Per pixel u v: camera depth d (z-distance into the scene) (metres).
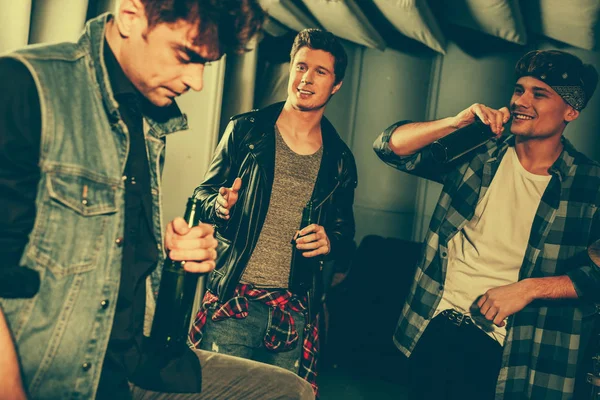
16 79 0.99
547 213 2.10
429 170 2.32
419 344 2.20
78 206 1.07
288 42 3.98
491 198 2.17
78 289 1.08
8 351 0.91
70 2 2.14
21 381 0.93
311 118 2.32
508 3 3.35
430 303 2.20
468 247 2.17
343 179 2.42
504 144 2.23
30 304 1.04
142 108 1.27
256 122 2.32
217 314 2.18
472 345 2.11
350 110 4.65
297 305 2.26
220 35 1.11
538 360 2.11
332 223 2.43
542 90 2.08
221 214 2.02
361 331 3.88
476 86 4.48
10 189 0.96
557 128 2.10
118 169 1.13
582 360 2.33
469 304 2.13
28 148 0.99
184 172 3.08
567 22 3.59
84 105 1.09
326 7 3.56
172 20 1.04
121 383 1.22
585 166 2.12
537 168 2.16
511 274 2.12
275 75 3.92
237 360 1.48
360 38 4.09
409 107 4.61
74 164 1.06
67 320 1.07
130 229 1.21
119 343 1.19
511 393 2.12
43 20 2.11
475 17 3.79
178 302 1.31
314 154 2.34
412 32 4.00
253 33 1.14
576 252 2.10
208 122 3.11
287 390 1.41
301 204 2.29
